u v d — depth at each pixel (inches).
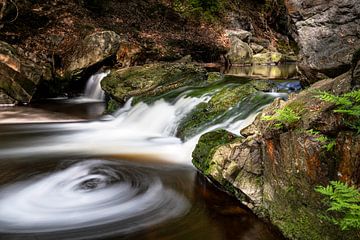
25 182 237.5
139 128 392.8
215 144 243.9
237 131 291.0
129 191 223.8
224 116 325.4
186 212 196.9
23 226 181.8
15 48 532.7
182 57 705.0
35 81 516.4
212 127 315.9
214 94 383.2
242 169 202.8
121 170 259.8
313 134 152.3
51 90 553.6
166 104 401.1
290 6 238.5
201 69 511.8
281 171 173.5
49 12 634.2
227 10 1023.6
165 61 671.1
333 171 143.3
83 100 558.3
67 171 257.6
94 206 204.1
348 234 135.6
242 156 204.4
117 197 215.3
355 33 207.3
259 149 195.8
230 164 209.6
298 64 280.8
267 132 183.6
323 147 146.9
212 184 231.5
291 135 164.4
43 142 338.0
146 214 195.3
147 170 259.4
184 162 277.3
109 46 578.6
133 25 751.1
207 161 233.9
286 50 1090.7
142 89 464.1
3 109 478.6
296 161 161.2
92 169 261.7
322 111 153.0
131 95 456.8
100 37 574.9
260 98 329.4
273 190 180.5
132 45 631.8
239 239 170.9
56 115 458.0
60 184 234.4
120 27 713.0
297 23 239.1
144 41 697.6
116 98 469.1
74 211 198.1
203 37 853.8
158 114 391.2
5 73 495.2
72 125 410.3
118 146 323.0
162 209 200.7
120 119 429.1
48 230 178.1
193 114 352.5
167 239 171.0
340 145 139.8
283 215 170.4
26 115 452.1
